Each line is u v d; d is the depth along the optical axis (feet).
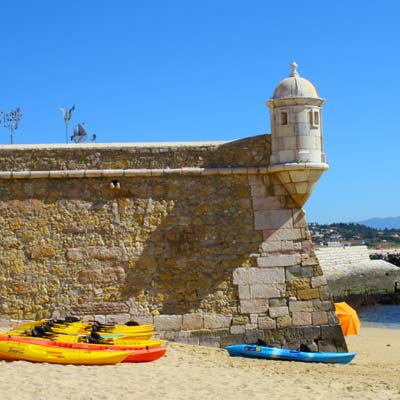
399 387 45.24
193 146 58.80
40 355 47.21
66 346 49.06
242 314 57.82
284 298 58.18
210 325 57.57
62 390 38.65
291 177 57.21
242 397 38.75
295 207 58.90
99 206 58.23
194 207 58.39
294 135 56.95
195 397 38.37
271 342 57.67
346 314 70.95
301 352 55.57
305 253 58.70
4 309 57.16
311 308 58.34
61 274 57.67
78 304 57.47
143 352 49.65
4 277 57.36
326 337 58.23
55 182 58.23
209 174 58.39
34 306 57.31
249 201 58.59
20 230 57.77
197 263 58.08
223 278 58.03
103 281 57.72
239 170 58.23
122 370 46.24
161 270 57.93
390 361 67.72
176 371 46.85
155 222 58.23
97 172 57.82
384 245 543.80
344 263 230.89
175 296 57.77
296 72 58.44
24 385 39.52
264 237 58.44
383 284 222.48
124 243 58.03
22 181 58.03
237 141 58.95
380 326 122.11
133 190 58.39
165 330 57.41
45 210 57.98
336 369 53.98
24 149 58.08
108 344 50.65
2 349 47.26
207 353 55.16
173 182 58.54
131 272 57.88
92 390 39.09
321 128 58.29
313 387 43.11
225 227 58.34
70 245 57.88
